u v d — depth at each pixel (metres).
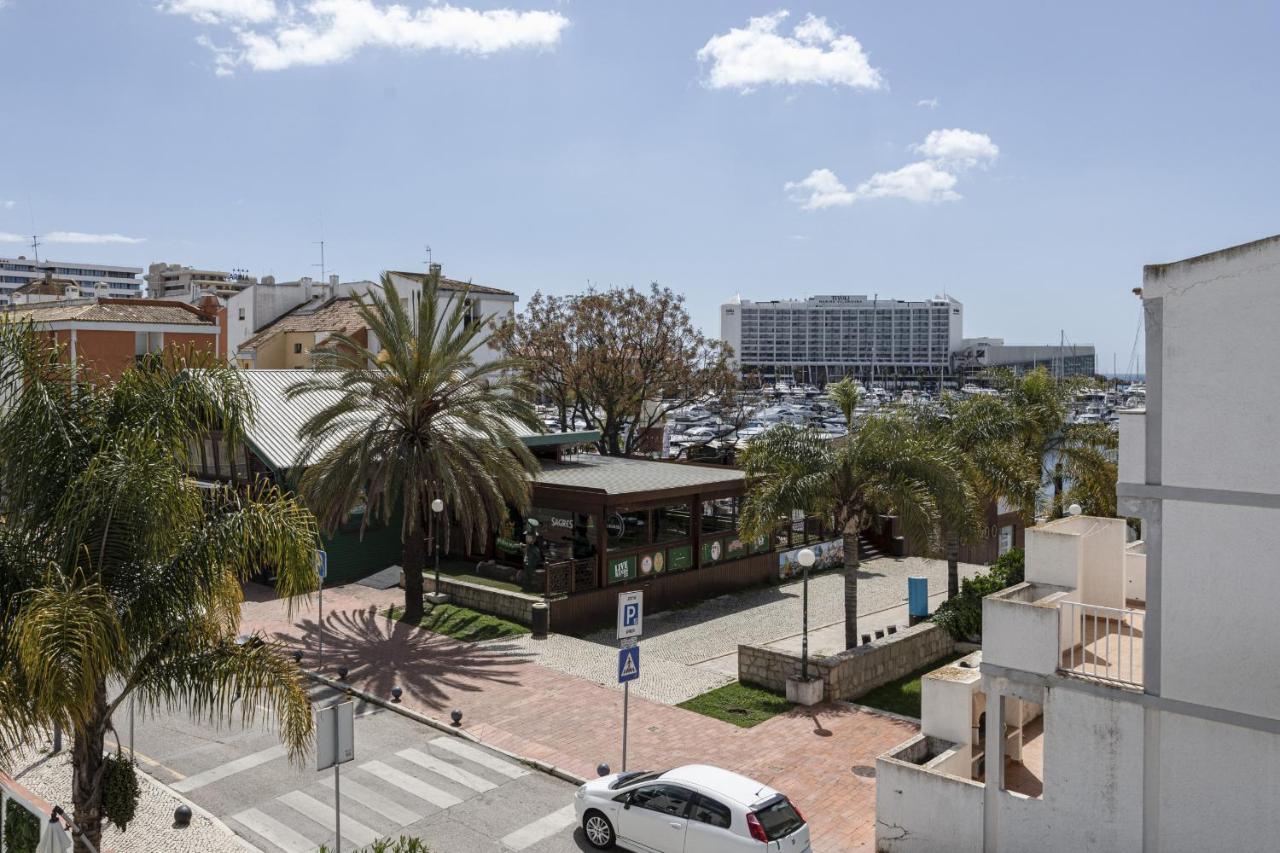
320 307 58.44
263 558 10.58
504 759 15.14
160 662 10.09
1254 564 8.78
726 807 10.89
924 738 12.74
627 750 15.45
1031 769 13.04
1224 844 9.05
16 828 10.84
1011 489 23.55
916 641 20.30
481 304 58.72
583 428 52.03
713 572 27.00
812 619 24.42
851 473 19.45
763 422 95.38
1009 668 10.51
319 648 20.48
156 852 11.75
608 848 12.03
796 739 16.02
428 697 17.86
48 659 8.05
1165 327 9.16
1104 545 14.03
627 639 14.20
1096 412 92.31
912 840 11.39
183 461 10.68
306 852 11.95
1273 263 8.55
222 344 62.81
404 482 22.45
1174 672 9.29
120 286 189.50
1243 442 8.78
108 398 10.70
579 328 42.50
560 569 22.95
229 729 16.11
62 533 9.63
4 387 10.02
